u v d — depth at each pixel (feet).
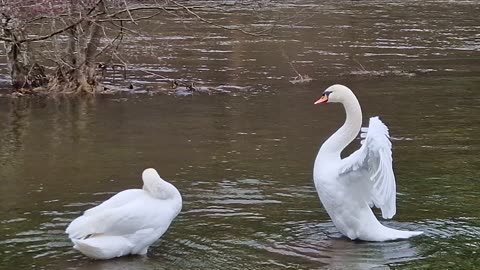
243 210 28.73
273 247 24.79
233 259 23.73
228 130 43.62
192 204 29.45
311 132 43.14
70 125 45.16
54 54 59.36
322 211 28.71
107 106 51.16
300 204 29.55
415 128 44.19
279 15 99.25
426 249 24.52
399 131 43.45
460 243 25.13
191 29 91.15
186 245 25.00
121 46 74.33
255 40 84.43
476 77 62.49
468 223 27.25
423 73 64.54
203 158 37.04
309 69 66.69
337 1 132.16
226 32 90.07
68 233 23.53
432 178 33.42
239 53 75.31
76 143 40.47
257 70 66.13
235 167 35.29
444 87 58.08
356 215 25.08
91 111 49.37
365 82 60.44
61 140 41.22
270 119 46.80
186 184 32.35
